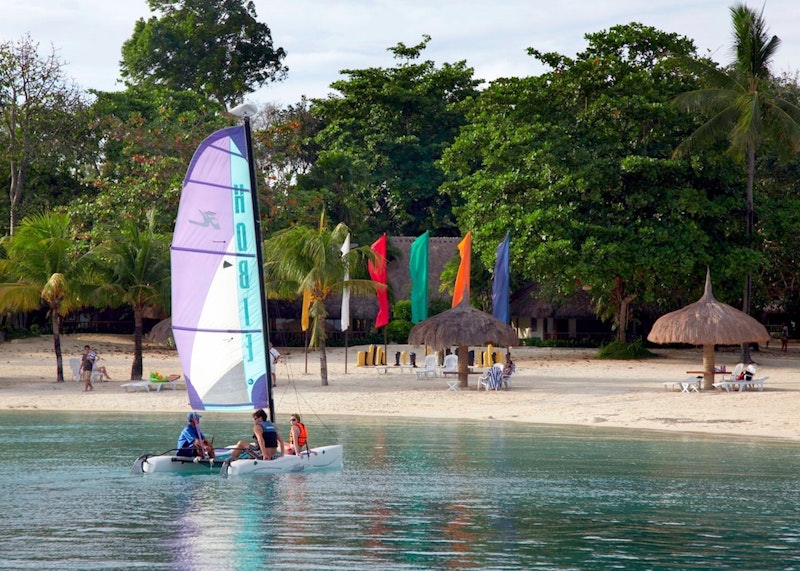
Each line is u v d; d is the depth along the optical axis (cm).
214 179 3762
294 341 10831
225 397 3822
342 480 3591
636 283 9069
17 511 3055
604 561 2541
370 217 13325
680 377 7475
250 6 16875
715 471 3800
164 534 2778
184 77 16338
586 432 4903
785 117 8325
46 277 6944
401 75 13862
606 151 8888
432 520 2966
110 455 4103
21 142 11019
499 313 7075
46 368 8138
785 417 5297
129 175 11300
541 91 9100
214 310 3794
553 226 8538
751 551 2642
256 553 2589
